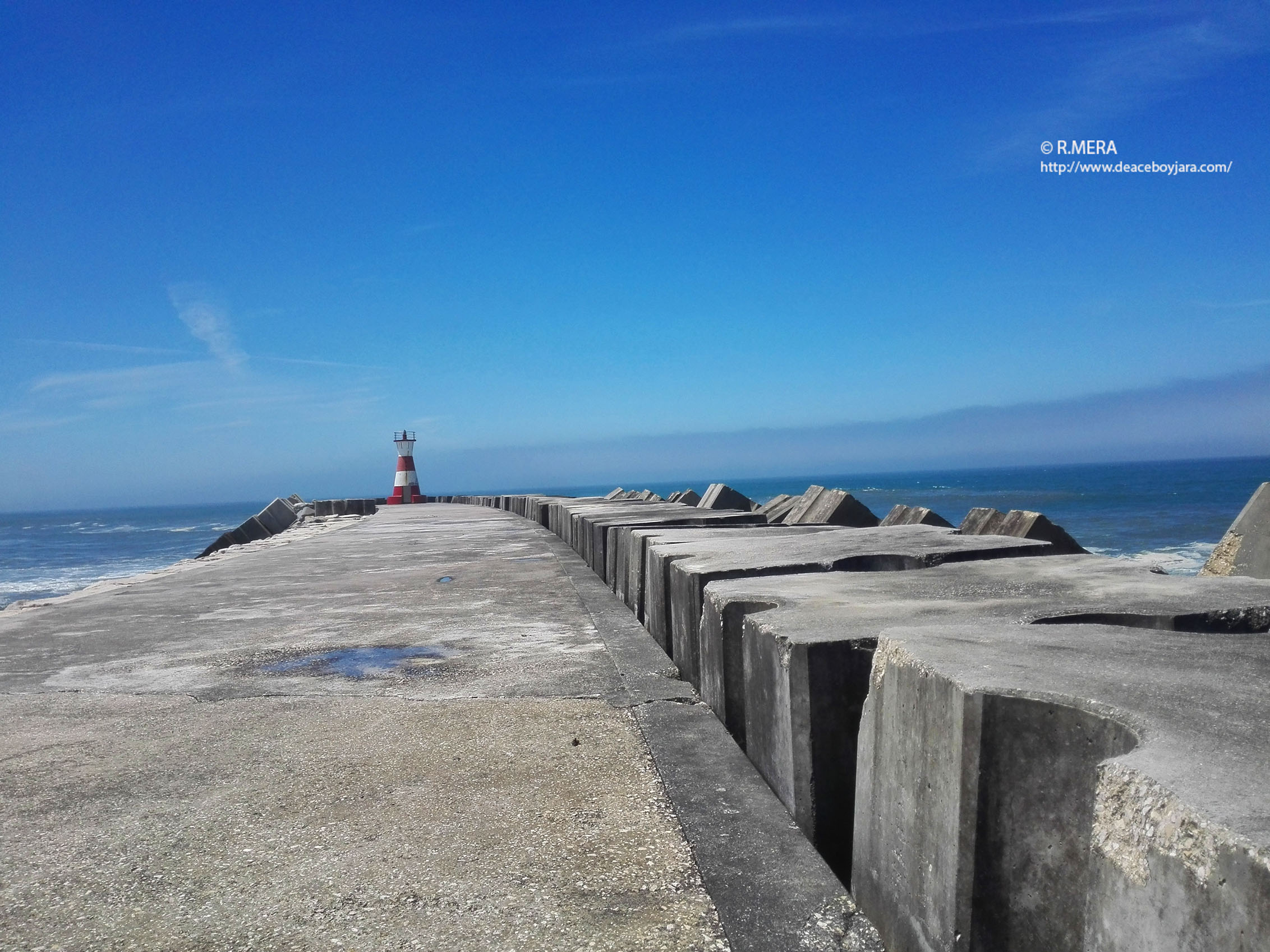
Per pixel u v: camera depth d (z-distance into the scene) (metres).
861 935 2.23
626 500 18.41
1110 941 1.51
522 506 25.78
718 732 3.74
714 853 2.65
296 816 3.06
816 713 2.69
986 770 1.84
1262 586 3.29
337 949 2.22
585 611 7.12
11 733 4.18
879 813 2.30
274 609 7.95
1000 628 2.54
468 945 2.21
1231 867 1.22
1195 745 1.57
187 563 16.67
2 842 2.93
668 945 2.19
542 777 3.34
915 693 2.12
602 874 2.56
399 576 10.36
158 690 4.98
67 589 25.38
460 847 2.76
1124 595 3.18
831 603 3.38
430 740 3.85
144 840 2.90
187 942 2.28
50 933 2.35
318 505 39.41
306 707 4.47
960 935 1.85
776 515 12.29
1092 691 1.84
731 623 3.73
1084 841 1.73
